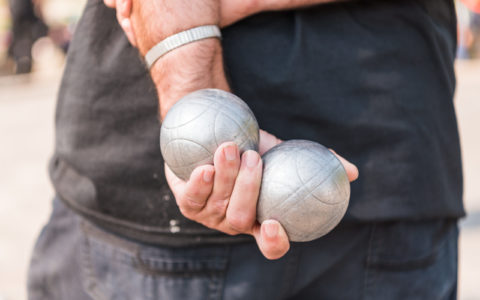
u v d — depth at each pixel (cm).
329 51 100
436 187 110
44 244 128
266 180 81
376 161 104
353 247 108
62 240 123
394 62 104
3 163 456
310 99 100
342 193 83
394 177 105
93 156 108
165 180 103
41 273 126
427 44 107
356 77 102
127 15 94
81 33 109
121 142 105
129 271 109
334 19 101
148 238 105
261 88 99
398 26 104
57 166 120
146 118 103
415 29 105
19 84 829
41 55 980
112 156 105
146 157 103
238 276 106
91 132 108
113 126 105
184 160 82
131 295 109
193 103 83
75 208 113
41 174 428
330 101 101
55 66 960
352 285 111
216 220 86
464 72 866
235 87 100
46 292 127
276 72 99
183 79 89
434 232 115
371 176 104
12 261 287
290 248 105
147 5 89
